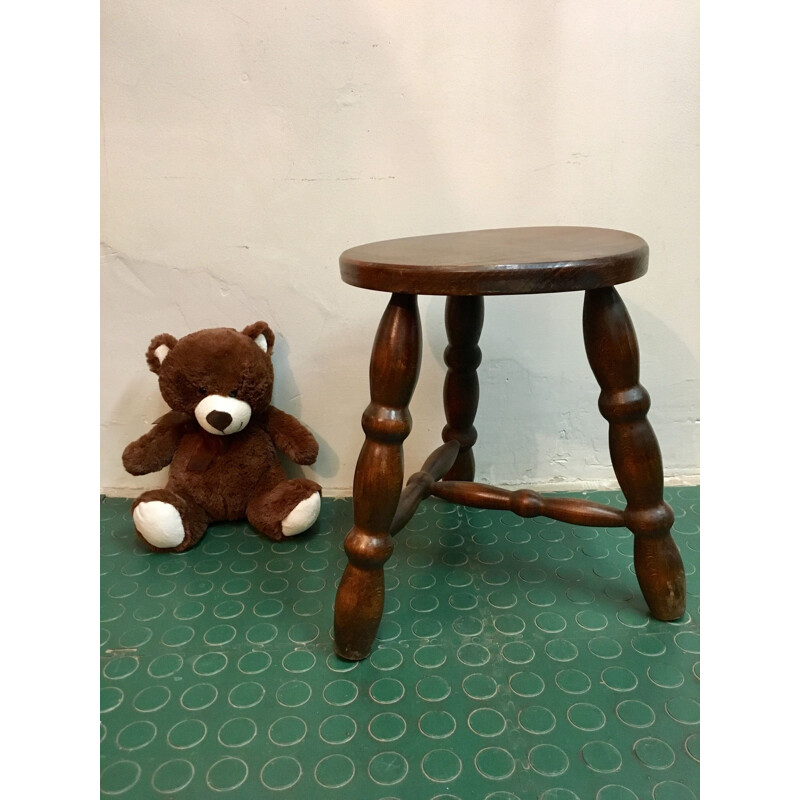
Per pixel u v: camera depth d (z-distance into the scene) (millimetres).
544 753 559
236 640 713
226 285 949
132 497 1050
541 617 735
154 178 903
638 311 963
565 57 854
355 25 842
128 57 857
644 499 687
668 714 595
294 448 949
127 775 548
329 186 903
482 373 991
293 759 561
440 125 878
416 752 563
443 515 979
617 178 901
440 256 587
